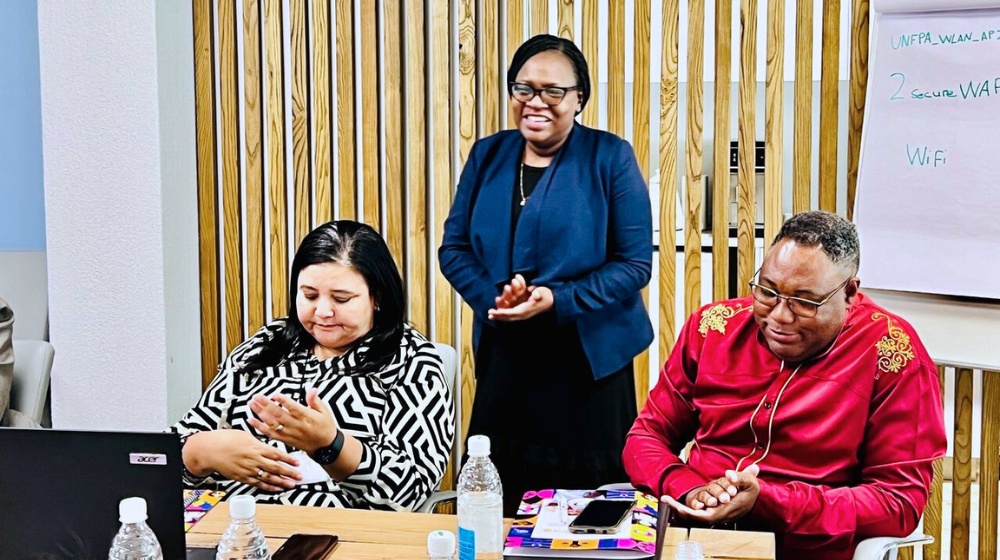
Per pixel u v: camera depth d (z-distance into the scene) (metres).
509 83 2.93
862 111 2.80
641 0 2.88
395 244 3.13
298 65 3.17
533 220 2.94
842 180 3.79
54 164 3.31
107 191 3.28
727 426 2.35
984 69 2.57
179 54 3.25
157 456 1.52
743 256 2.89
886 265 2.73
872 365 2.21
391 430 2.35
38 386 2.97
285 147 3.25
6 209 3.70
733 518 2.05
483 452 1.65
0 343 2.88
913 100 2.66
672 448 2.50
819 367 2.25
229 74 3.23
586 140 2.91
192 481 2.17
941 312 2.70
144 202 3.26
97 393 3.38
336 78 3.16
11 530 1.57
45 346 3.01
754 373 2.33
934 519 2.89
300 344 2.51
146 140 3.23
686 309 2.93
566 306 2.94
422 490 2.28
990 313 2.63
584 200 2.91
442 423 2.40
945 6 2.60
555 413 2.98
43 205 3.67
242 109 3.28
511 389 3.01
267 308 3.34
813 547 2.13
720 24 2.85
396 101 3.09
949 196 2.63
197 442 2.13
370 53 3.10
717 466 2.35
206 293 3.35
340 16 3.12
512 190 2.96
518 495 3.03
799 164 2.85
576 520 1.79
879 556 2.04
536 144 2.93
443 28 3.01
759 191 4.31
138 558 1.47
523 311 2.96
